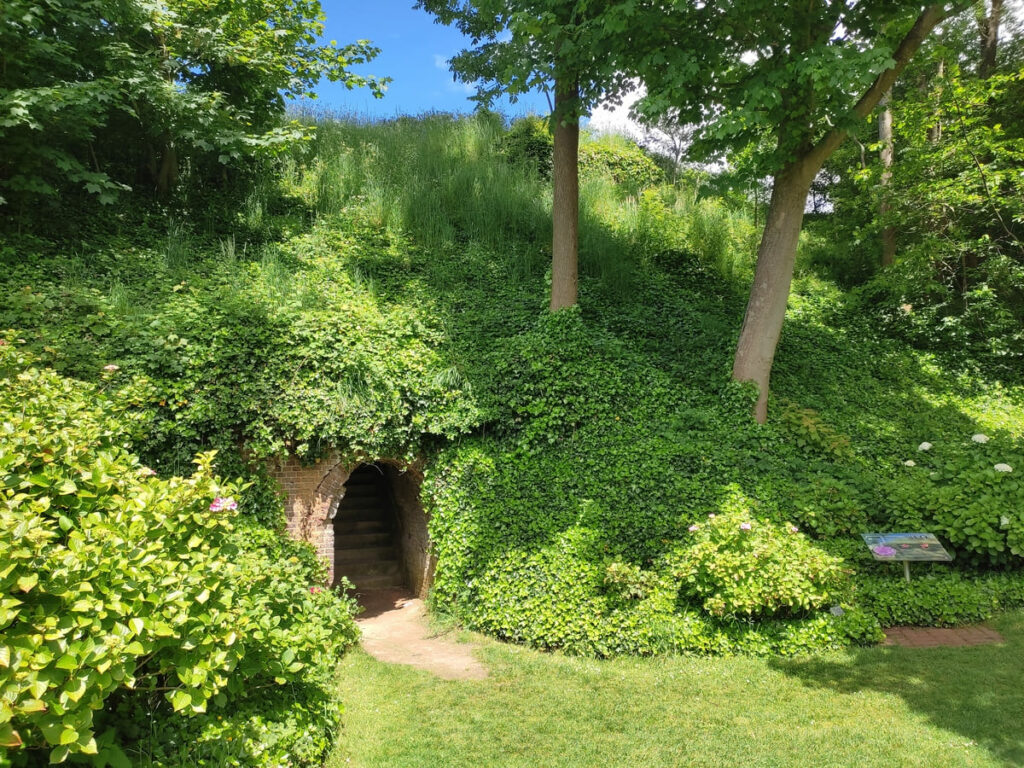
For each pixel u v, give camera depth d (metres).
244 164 14.29
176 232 11.84
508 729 5.59
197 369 8.40
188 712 4.05
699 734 5.40
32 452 4.35
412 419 9.34
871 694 5.95
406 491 10.91
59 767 3.57
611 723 5.66
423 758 5.09
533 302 12.68
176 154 13.30
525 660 7.19
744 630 7.14
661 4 9.00
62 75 10.93
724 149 10.79
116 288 9.37
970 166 14.71
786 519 8.37
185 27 11.54
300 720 4.92
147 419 7.71
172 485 4.67
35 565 3.46
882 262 17.48
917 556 7.77
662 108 8.93
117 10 10.71
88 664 3.32
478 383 9.85
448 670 7.06
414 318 10.87
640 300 14.04
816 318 15.52
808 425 10.42
